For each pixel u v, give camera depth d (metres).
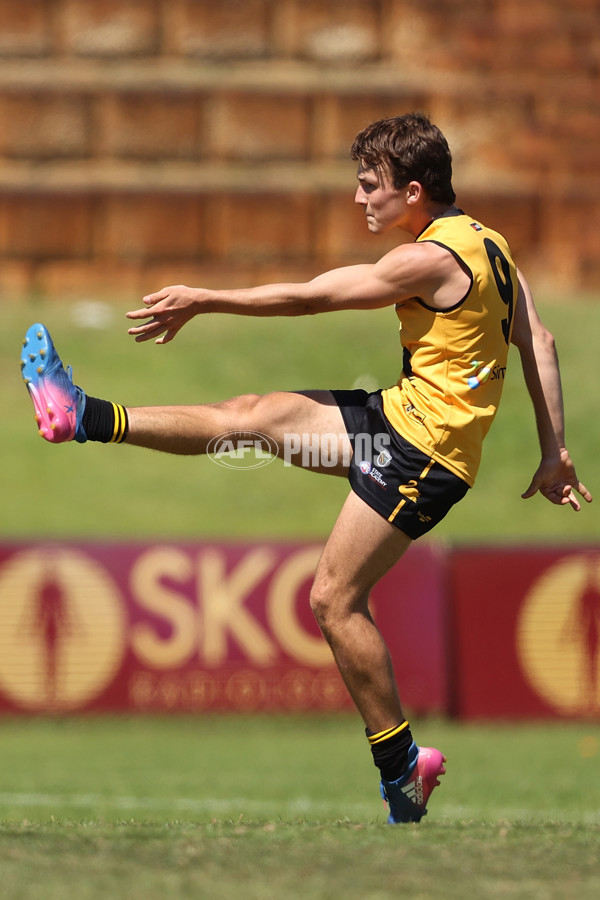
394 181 15.75
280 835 13.31
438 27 108.56
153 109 104.00
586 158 102.75
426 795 16.00
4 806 26.48
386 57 109.06
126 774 32.72
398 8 108.62
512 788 29.98
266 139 104.56
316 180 101.88
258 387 78.25
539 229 100.94
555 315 88.06
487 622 44.50
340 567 15.47
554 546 44.72
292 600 43.72
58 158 103.69
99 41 107.62
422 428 15.20
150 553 43.50
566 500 17.00
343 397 15.79
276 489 69.62
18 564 43.03
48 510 65.12
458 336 15.17
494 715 44.19
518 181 101.81
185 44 108.00
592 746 38.81
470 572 44.62
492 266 15.39
